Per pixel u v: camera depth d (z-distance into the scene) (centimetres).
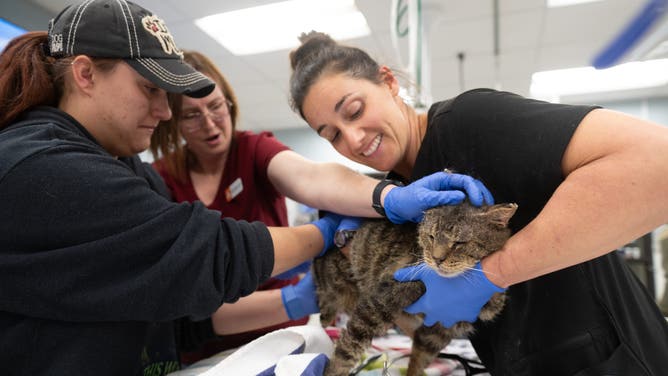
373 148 139
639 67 496
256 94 630
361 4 346
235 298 119
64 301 96
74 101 122
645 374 109
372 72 140
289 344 136
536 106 104
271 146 200
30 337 100
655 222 84
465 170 121
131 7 122
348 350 138
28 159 95
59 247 98
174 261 101
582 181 87
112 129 126
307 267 189
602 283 119
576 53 493
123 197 102
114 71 117
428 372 153
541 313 121
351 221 161
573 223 88
